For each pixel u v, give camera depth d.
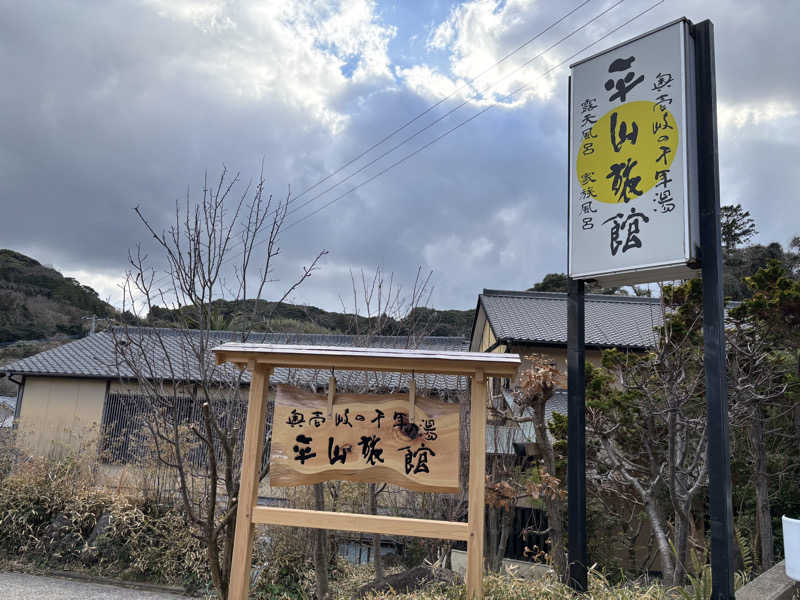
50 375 14.05
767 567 7.38
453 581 4.52
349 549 8.60
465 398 7.14
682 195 4.60
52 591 7.45
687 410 7.31
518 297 15.71
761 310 7.00
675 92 4.78
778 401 7.98
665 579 5.88
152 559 8.16
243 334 4.64
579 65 5.47
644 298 15.61
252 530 4.04
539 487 6.20
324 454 4.08
